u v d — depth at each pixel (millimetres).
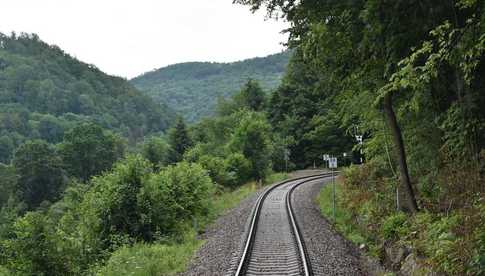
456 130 13242
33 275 14719
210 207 27500
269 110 80062
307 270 11578
